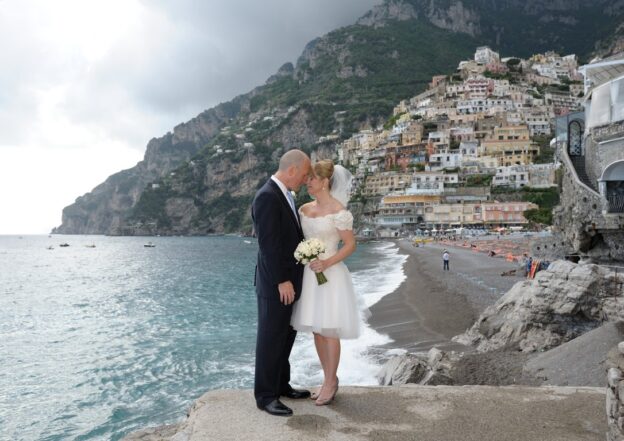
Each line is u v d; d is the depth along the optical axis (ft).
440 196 433.48
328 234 15.21
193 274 197.16
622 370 11.79
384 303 90.07
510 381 33.88
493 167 453.99
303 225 15.47
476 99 574.15
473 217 402.31
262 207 14.20
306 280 15.25
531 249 119.34
